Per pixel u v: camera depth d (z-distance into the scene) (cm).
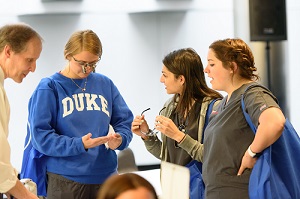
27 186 262
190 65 283
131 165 376
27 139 290
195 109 283
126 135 291
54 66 631
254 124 229
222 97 286
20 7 620
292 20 672
